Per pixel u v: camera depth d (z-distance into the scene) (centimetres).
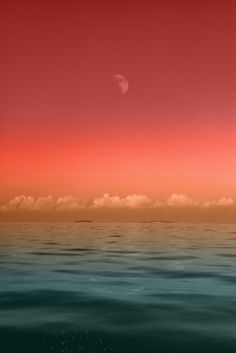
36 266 1313
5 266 1305
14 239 2508
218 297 865
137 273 1189
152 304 798
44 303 803
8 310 748
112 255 1652
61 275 1139
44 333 620
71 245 2114
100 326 653
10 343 581
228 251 1809
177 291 927
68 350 553
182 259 1520
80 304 796
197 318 696
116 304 797
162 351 552
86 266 1329
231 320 683
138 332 623
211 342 581
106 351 552
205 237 2842
